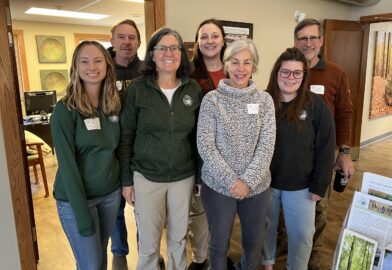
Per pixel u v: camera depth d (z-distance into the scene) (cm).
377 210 130
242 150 161
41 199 371
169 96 171
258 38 389
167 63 166
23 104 591
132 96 169
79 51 154
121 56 238
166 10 304
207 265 225
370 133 615
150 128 167
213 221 172
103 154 162
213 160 158
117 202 176
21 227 217
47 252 258
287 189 182
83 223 152
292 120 174
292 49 176
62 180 152
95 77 155
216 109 162
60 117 148
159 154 170
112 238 236
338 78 215
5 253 215
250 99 163
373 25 549
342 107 217
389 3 468
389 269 123
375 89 593
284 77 173
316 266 219
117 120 168
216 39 199
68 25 709
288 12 415
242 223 176
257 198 169
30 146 376
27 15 588
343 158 218
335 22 459
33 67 674
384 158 522
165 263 231
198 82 203
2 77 197
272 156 172
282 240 240
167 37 167
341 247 136
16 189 211
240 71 163
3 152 204
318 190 177
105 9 531
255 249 179
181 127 170
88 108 155
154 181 172
